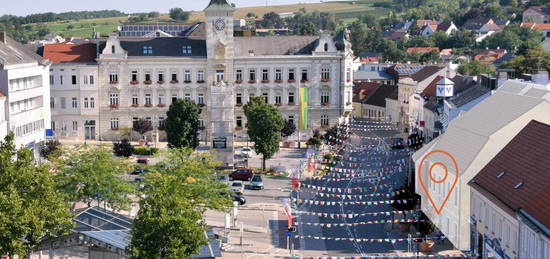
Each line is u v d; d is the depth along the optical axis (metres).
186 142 148.88
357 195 118.06
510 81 111.44
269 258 87.75
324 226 102.50
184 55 179.50
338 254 89.31
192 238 68.38
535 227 64.81
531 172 74.62
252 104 145.12
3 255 70.19
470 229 88.06
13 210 69.38
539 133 80.25
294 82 181.75
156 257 67.81
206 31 178.50
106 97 178.62
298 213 109.44
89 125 179.62
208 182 98.25
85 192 97.19
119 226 77.25
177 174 96.25
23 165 75.12
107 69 177.75
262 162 148.25
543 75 120.62
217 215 109.38
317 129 183.00
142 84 178.62
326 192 121.94
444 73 195.38
